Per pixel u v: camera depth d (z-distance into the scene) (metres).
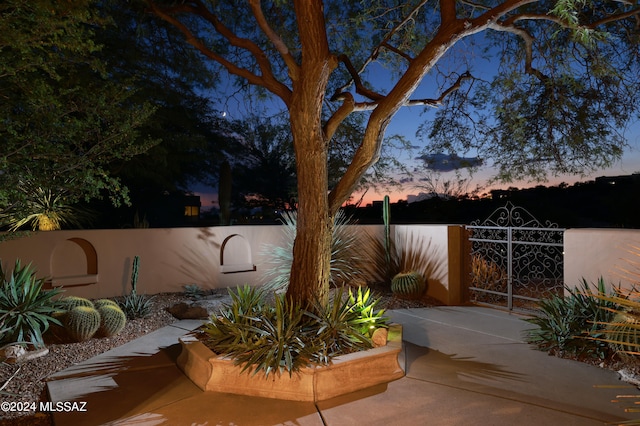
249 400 4.66
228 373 4.91
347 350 5.25
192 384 5.08
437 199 17.62
